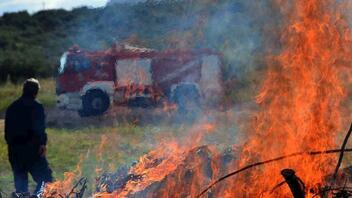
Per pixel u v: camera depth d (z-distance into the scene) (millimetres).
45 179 18984
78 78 41594
